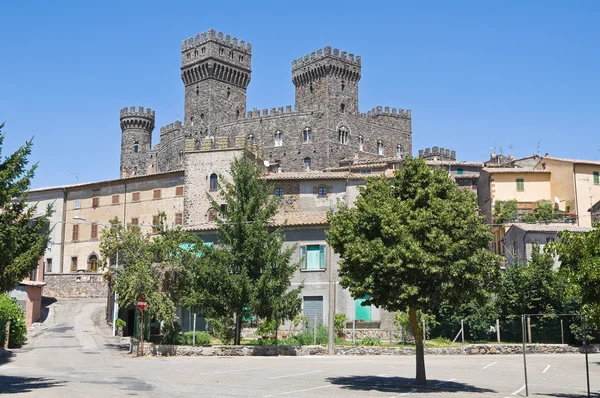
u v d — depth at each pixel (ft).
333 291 158.20
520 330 154.30
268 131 377.91
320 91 392.47
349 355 134.21
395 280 78.95
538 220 224.94
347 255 82.23
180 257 137.80
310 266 167.12
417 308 80.43
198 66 402.93
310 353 134.00
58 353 131.64
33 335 172.45
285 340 142.82
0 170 76.13
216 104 398.83
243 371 98.07
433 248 78.43
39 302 207.10
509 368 111.65
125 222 280.72
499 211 242.58
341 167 327.06
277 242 136.67
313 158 367.66
